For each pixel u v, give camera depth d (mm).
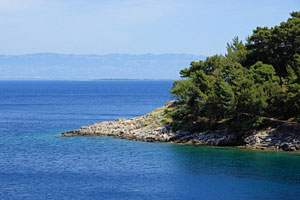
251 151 81062
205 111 93250
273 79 88250
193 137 92062
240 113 86375
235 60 102562
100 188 59906
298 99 80938
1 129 121438
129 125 107000
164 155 80062
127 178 64812
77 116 160125
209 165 71938
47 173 68125
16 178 65250
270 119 85062
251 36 101875
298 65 87875
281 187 59406
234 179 63469
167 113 101250
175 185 61031
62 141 97500
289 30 93375
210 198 55312
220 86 88125
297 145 79375
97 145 91250
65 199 55188
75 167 71938
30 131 116875
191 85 95438
